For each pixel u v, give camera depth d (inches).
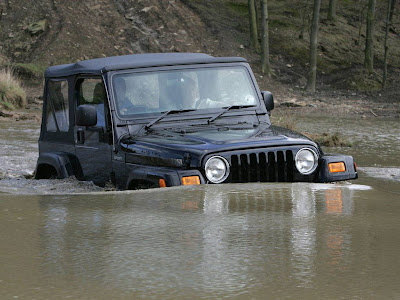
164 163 541.0
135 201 469.1
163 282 267.4
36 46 3395.7
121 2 3853.3
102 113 617.0
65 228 378.3
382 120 1941.4
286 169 553.6
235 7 4023.1
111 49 3454.7
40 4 3700.8
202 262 299.3
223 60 653.3
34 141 1240.2
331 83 3339.1
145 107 611.2
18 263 298.4
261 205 446.9
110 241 344.2
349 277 273.6
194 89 630.5
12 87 2374.5
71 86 665.6
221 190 502.6
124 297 247.9
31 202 476.7
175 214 418.0
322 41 3737.7
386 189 634.8
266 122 643.5
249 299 245.0
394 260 301.3
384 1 4335.6
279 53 3614.7
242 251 319.9
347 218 403.5
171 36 3595.0
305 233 360.5
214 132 585.3
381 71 3516.2
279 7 4116.6
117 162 595.2
